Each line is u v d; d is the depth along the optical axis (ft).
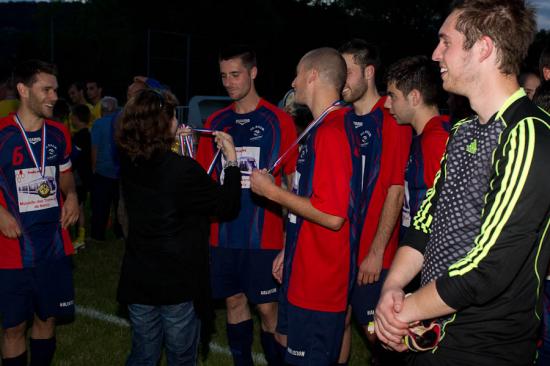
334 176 8.13
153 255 8.55
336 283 8.55
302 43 134.00
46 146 10.36
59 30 192.44
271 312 11.43
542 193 4.81
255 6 129.18
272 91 131.54
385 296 5.60
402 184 9.64
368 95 10.57
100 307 15.35
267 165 11.29
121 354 12.60
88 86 27.73
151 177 8.43
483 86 5.31
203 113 37.24
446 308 5.09
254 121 11.41
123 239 23.07
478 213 5.38
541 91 8.59
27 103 10.09
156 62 124.77
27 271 10.14
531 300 5.28
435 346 5.53
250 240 11.23
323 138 8.25
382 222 9.66
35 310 10.48
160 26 128.36
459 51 5.35
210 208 8.70
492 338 5.33
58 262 10.51
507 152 4.97
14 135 10.03
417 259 6.11
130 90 15.87
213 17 126.52
